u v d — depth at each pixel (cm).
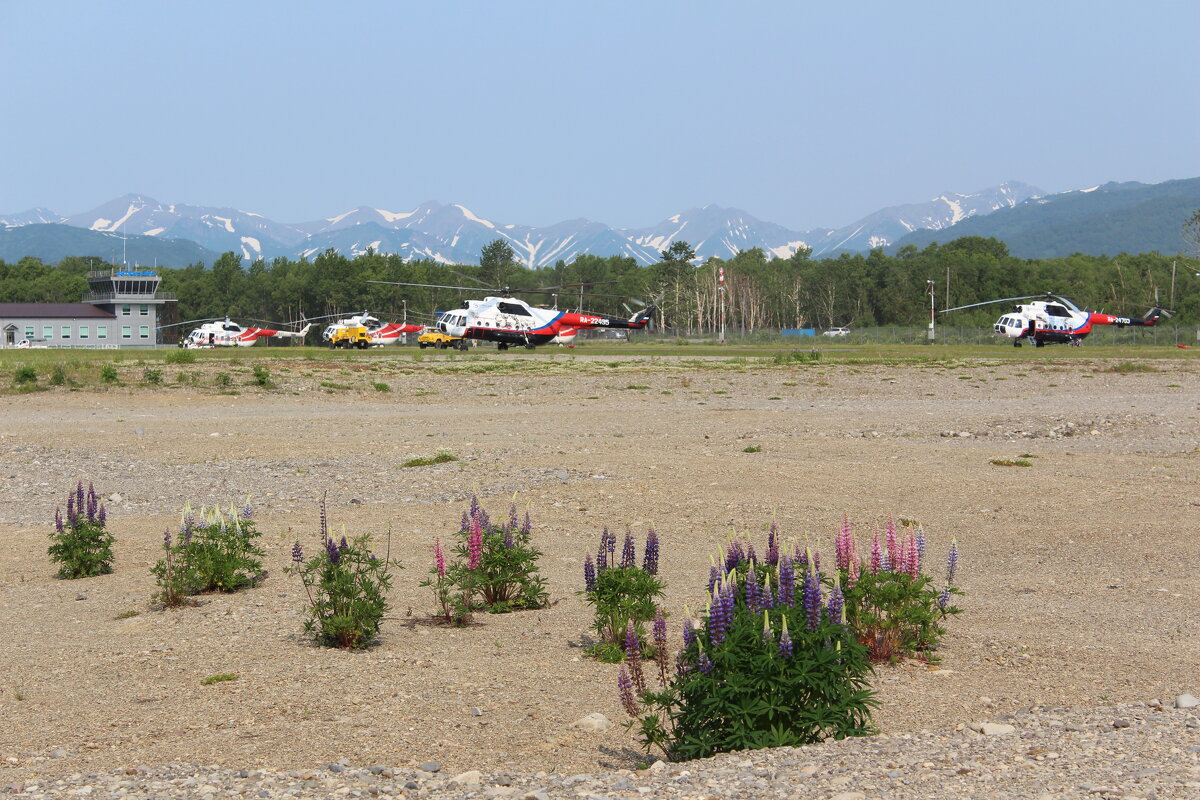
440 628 1002
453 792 585
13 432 2530
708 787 559
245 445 2306
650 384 4184
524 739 696
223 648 932
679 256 16525
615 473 1841
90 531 1253
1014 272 16762
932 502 1597
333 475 1911
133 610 1080
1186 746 593
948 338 11394
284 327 16412
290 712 754
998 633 950
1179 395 3741
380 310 16488
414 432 2584
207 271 18750
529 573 1150
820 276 17288
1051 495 1634
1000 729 655
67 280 17050
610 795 562
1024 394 3791
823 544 1339
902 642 878
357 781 608
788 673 620
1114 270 16825
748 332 15062
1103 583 1148
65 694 803
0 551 1391
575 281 18162
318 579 1189
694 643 642
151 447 2277
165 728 721
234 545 1174
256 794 584
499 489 1727
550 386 4078
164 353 6562
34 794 589
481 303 7794
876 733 650
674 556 1291
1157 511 1511
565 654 907
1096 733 636
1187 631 943
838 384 4194
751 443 2286
